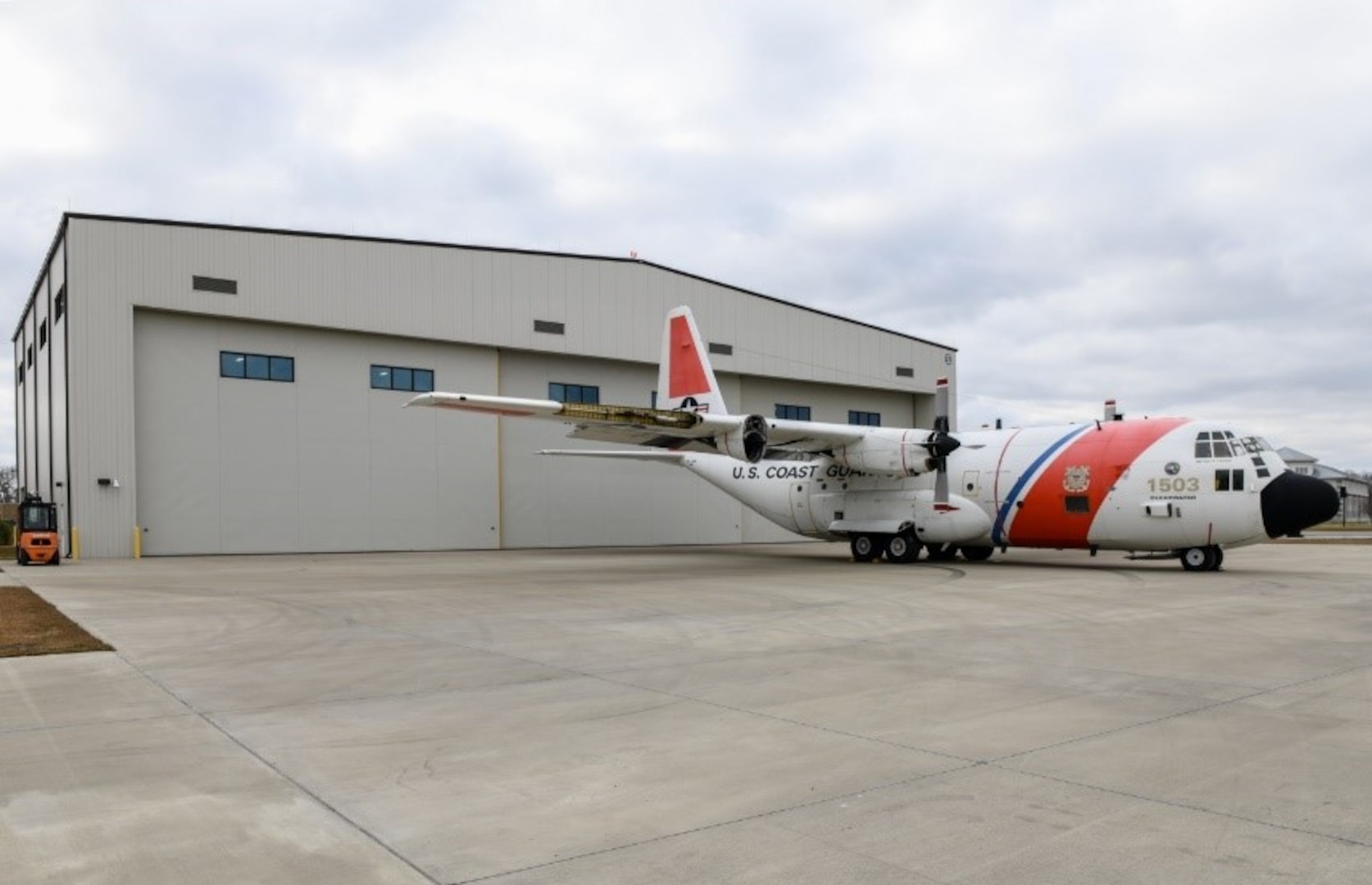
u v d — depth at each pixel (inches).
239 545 1072.8
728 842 161.6
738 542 1478.8
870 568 844.6
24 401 1553.9
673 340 1028.5
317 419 1121.4
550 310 1268.5
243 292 1067.3
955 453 882.8
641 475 1373.0
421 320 1175.0
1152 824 168.6
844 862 152.5
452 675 313.3
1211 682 297.6
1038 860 153.0
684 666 329.1
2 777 199.0
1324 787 189.8
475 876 147.3
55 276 1114.1
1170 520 751.7
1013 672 315.6
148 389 1029.2
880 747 221.9
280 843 161.3
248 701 273.0
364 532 1148.5
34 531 898.1
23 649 366.9
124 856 155.4
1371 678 303.0
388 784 194.2
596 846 159.6
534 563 938.7
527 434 1278.3
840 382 1552.7
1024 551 1128.2
